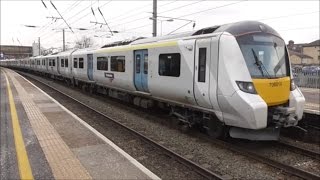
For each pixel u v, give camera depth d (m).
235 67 8.64
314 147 9.59
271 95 8.85
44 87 26.92
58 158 7.33
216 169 7.52
